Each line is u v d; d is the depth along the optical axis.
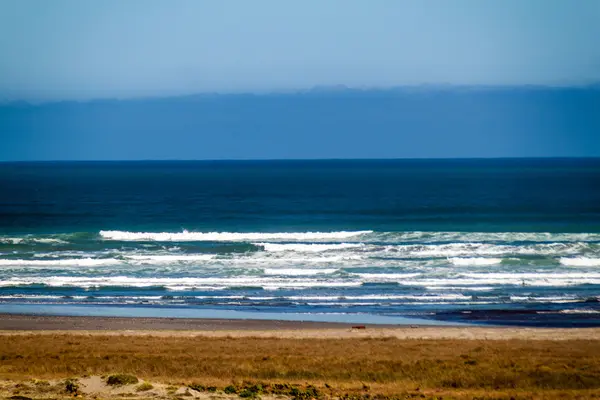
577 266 93.38
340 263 96.12
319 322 65.12
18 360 45.22
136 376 38.28
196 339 56.03
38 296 76.38
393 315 68.00
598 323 64.38
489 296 75.94
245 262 96.94
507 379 40.72
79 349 50.25
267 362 45.41
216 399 33.25
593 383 40.28
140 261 97.88
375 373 42.03
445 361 46.03
